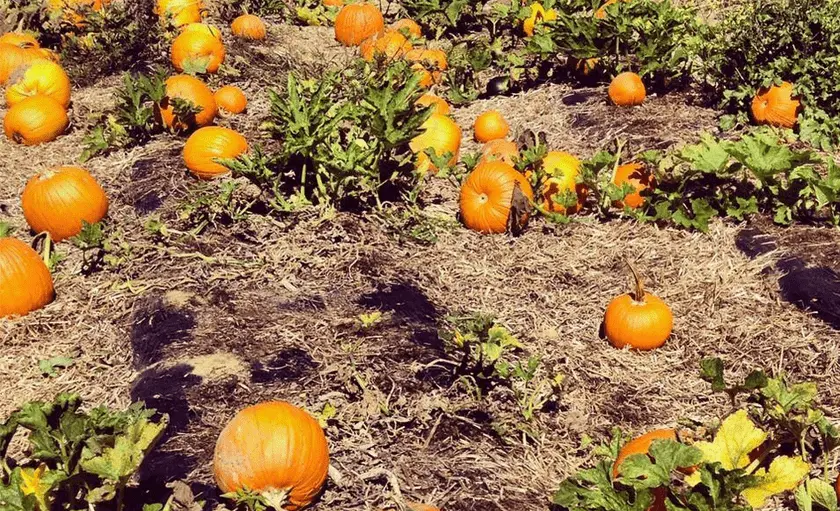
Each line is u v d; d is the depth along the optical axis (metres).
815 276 3.84
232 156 4.62
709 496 2.46
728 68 5.25
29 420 2.59
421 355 3.45
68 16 6.41
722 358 3.60
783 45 5.09
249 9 7.23
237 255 4.04
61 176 4.27
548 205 4.41
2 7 6.44
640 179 4.39
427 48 6.35
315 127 4.31
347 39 6.76
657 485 2.44
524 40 6.21
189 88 5.14
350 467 2.96
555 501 2.61
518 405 3.32
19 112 5.16
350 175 4.25
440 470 3.01
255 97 5.72
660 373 3.56
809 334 3.64
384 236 4.21
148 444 2.53
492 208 4.28
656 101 5.39
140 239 4.19
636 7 5.68
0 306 3.75
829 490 2.63
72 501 2.57
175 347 3.47
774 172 4.17
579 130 5.19
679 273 4.02
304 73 6.02
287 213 4.28
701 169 4.24
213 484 2.84
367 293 3.81
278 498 2.64
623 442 3.23
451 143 4.82
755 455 2.94
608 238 4.28
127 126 5.07
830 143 4.87
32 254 3.85
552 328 3.77
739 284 3.92
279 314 3.65
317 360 3.40
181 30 6.46
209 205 4.23
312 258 4.01
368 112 4.35
